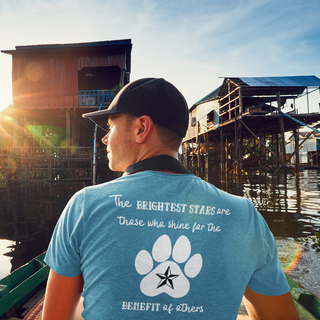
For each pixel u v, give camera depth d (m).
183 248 0.57
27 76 17.61
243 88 18.17
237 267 0.60
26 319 2.12
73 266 0.62
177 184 0.63
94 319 0.56
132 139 0.73
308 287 3.09
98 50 17.28
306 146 39.47
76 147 16.72
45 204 8.95
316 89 17.89
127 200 0.59
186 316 0.56
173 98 0.72
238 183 15.09
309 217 6.65
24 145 19.09
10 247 4.84
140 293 0.55
